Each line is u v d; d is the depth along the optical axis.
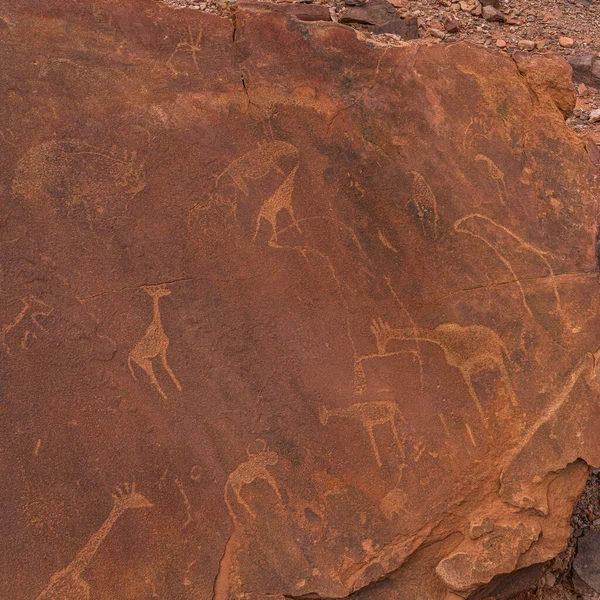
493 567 2.37
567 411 2.56
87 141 2.46
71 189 2.41
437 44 2.88
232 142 2.59
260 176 2.59
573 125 4.58
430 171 2.72
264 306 2.50
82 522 2.21
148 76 2.57
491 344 2.61
